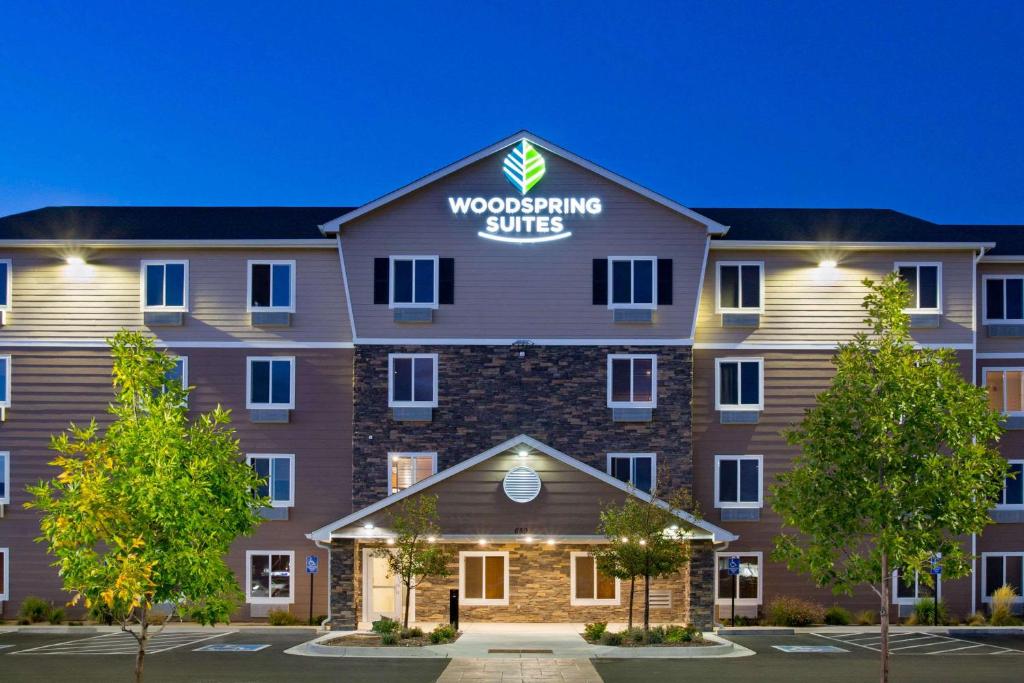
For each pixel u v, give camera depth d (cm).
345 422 3122
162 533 1592
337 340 3139
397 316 3052
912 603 3061
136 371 1670
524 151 3088
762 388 3106
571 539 2773
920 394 1842
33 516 3077
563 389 3042
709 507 3086
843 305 3117
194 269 3150
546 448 2792
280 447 3116
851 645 2597
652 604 2978
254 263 3152
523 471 2797
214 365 3128
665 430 3027
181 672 2144
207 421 1730
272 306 3142
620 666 2231
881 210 3584
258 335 3138
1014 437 3150
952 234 3234
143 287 3131
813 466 1903
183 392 1725
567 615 2983
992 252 3222
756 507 3073
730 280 3138
